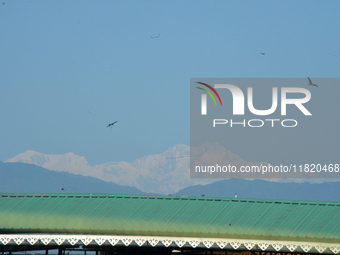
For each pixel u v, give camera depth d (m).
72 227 68.25
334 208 69.38
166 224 68.19
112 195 75.31
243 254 75.25
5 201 74.62
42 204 73.56
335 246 63.31
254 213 69.62
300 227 65.94
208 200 73.38
